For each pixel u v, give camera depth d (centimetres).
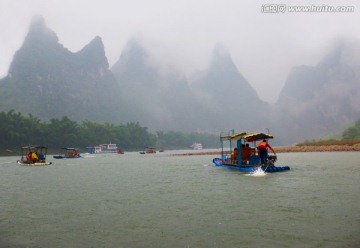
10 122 13162
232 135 3400
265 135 2844
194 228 1011
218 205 1346
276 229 970
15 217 1227
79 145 15462
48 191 1927
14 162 6406
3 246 893
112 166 4456
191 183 2152
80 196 1694
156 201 1484
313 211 1176
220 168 3481
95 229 1034
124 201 1505
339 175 2361
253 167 2862
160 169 3644
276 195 1538
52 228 1059
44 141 14100
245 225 1024
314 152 8375
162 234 959
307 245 830
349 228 957
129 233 980
